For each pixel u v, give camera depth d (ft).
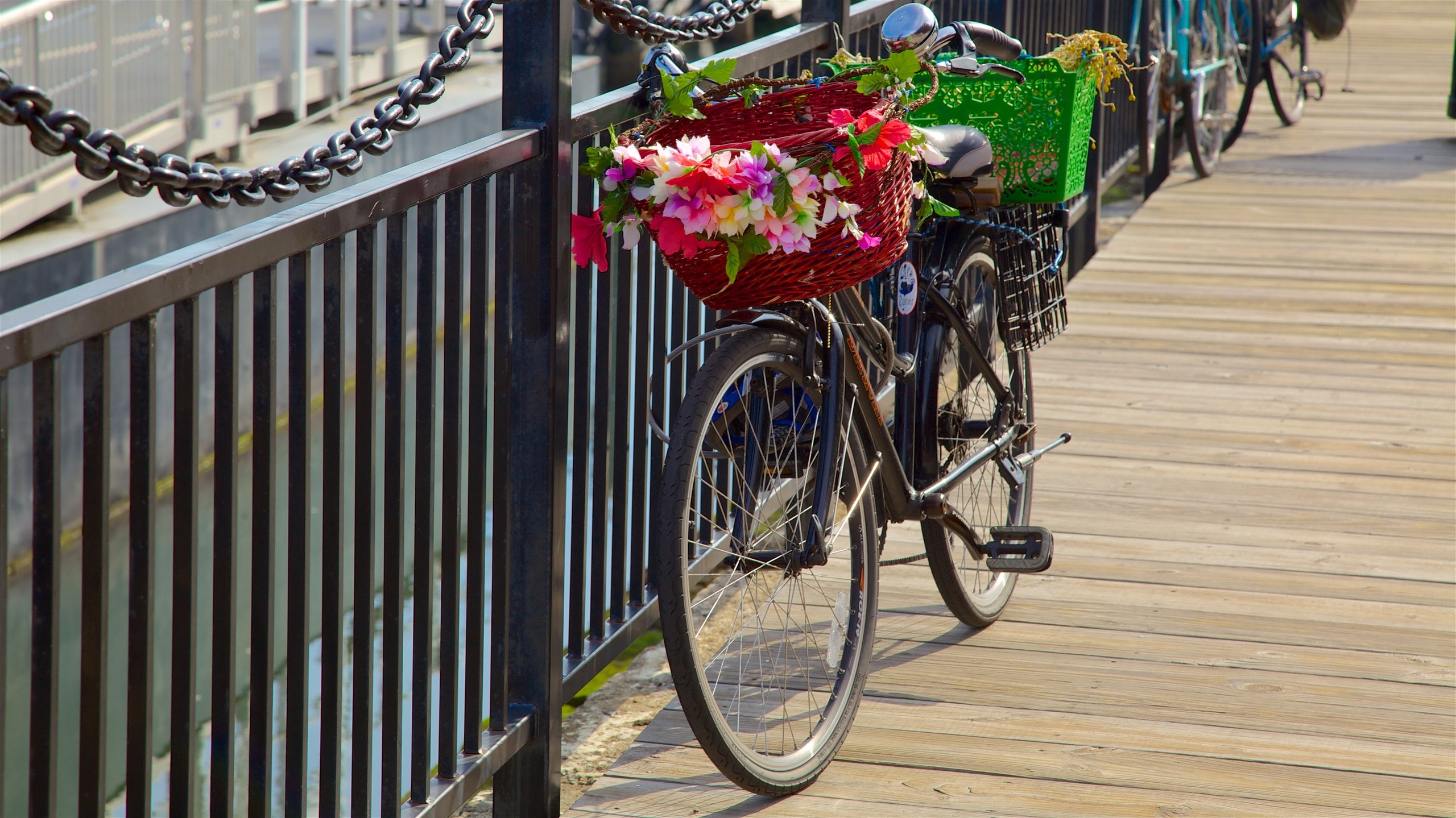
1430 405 25.45
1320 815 13.05
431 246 10.17
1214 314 31.24
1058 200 15.35
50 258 40.57
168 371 38.40
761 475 13.02
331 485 9.20
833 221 10.98
